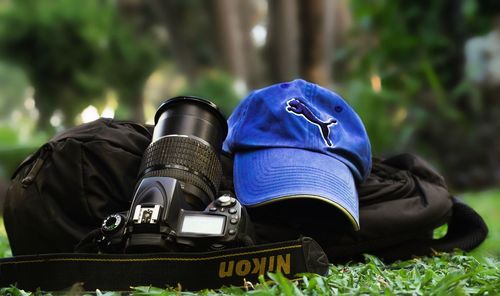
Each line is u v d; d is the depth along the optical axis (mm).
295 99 1353
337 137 1344
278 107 1348
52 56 7590
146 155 1226
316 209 1317
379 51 4402
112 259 1165
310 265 1173
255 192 1277
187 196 1191
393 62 4387
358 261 1381
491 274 1197
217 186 1241
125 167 1306
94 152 1291
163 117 1247
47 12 7465
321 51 6125
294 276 1165
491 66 4914
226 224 1168
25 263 1191
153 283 1159
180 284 1159
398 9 4285
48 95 7848
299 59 6145
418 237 1419
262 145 1328
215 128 1255
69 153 1285
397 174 1448
